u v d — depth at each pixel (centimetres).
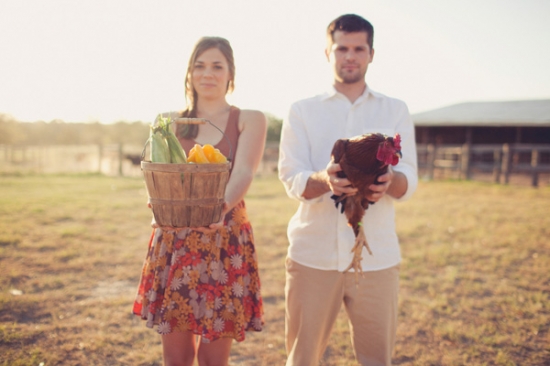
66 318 370
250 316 226
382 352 227
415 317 385
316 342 227
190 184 176
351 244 222
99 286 449
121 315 379
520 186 1434
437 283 468
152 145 185
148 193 187
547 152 2231
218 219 191
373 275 223
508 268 516
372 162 183
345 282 225
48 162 2136
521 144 2317
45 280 449
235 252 219
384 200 227
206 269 212
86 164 2131
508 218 804
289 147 239
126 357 313
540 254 570
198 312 210
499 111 2598
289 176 233
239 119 232
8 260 506
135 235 648
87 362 303
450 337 346
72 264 502
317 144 239
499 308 404
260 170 1997
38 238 604
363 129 236
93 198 966
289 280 236
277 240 630
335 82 242
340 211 224
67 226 686
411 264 528
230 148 207
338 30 229
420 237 659
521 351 327
